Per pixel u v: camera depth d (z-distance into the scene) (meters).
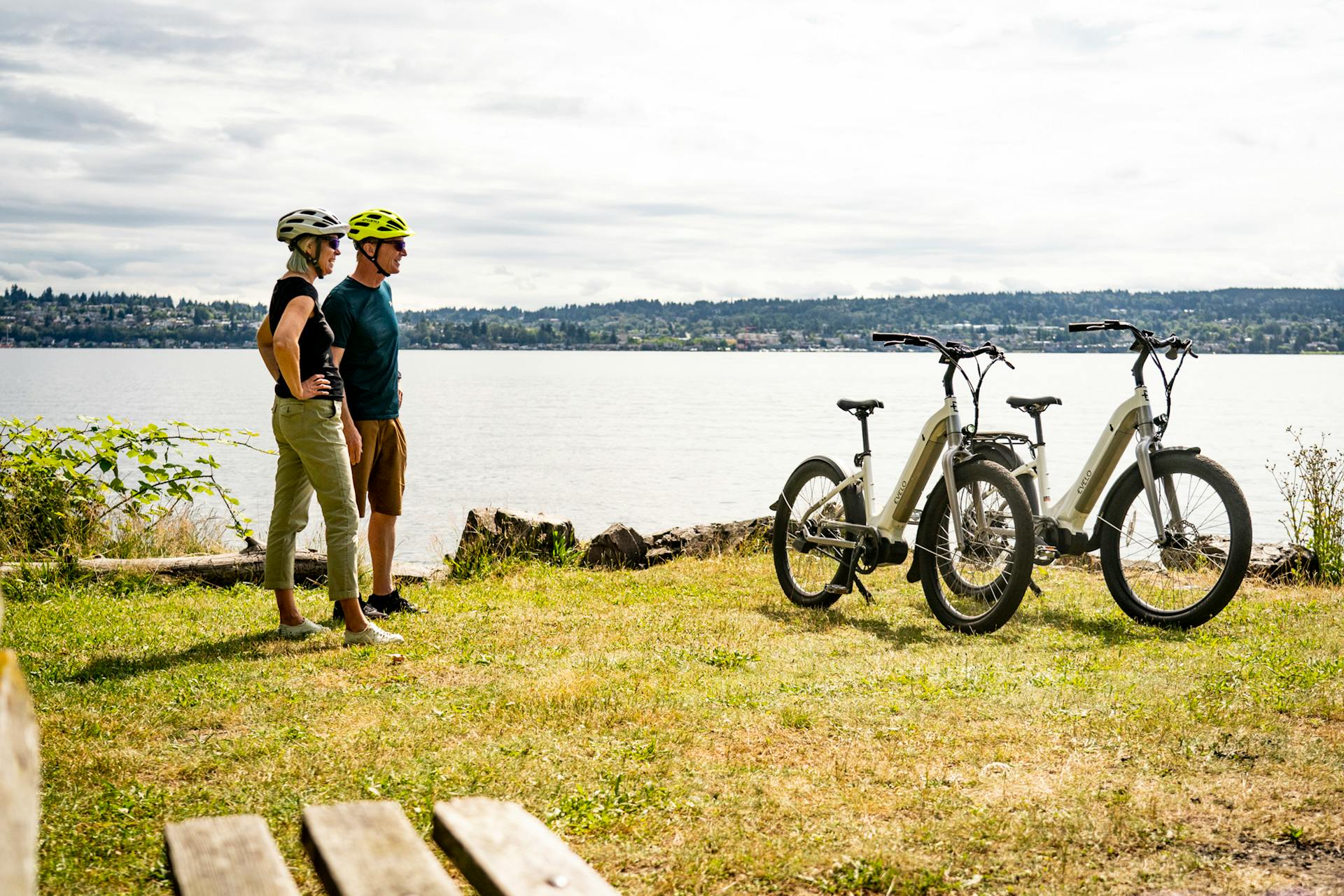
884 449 58.50
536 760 4.15
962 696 5.00
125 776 4.00
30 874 1.30
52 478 9.15
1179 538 6.70
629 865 3.29
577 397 142.12
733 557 9.75
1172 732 4.37
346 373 6.89
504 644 6.20
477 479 41.88
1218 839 3.42
